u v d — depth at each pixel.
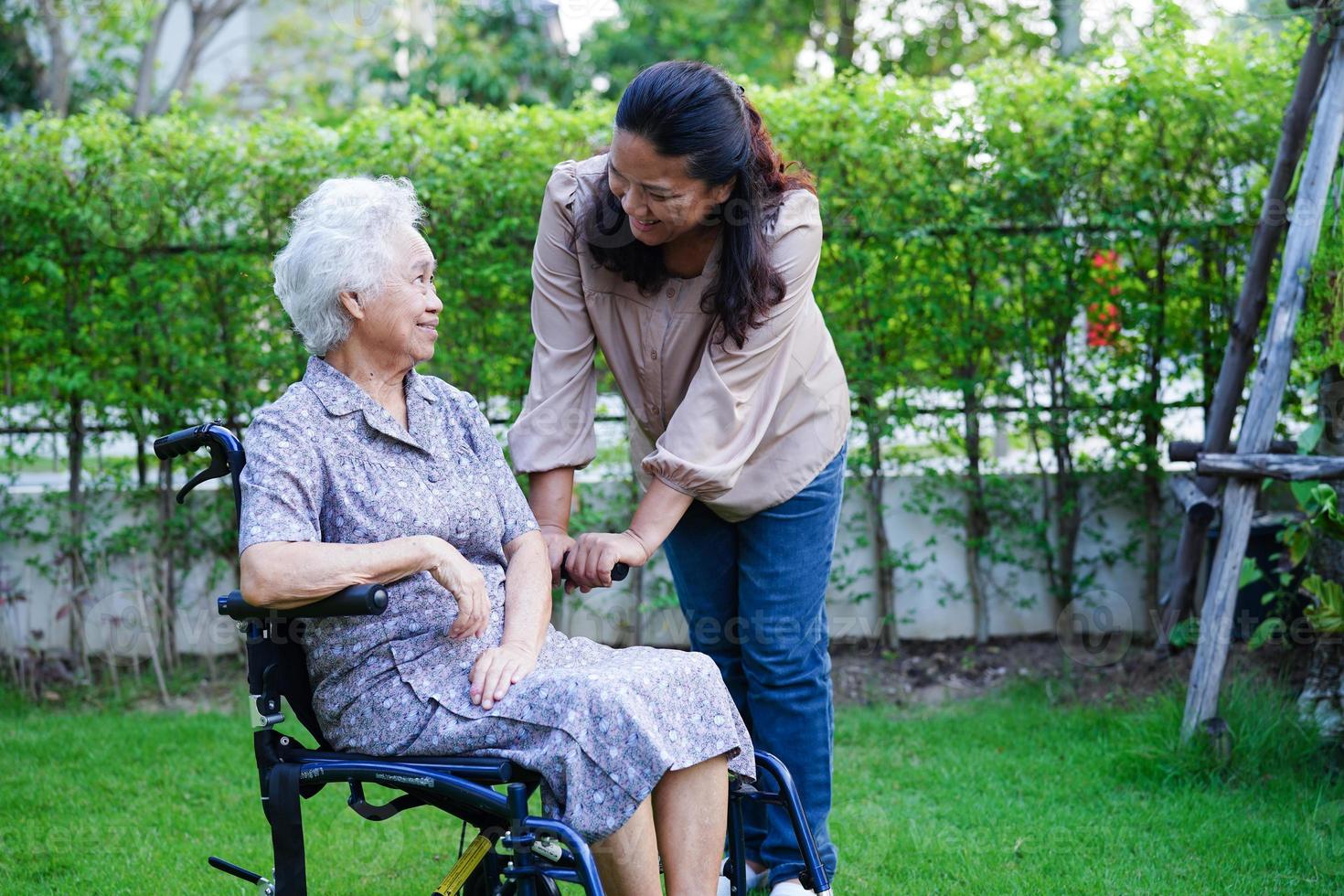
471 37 9.91
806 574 2.49
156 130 4.43
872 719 4.12
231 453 1.97
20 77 10.56
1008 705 4.20
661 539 2.27
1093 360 4.58
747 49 10.98
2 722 4.17
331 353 2.03
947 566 4.72
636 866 1.83
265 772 1.93
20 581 4.60
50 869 2.92
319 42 10.90
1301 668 3.98
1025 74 4.47
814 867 2.05
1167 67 4.27
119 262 4.45
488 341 4.52
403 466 2.03
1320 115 3.45
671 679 1.90
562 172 2.37
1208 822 3.10
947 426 4.57
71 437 4.55
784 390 2.41
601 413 4.63
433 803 2.00
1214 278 4.46
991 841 3.03
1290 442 4.07
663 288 2.34
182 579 4.66
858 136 4.38
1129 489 4.59
